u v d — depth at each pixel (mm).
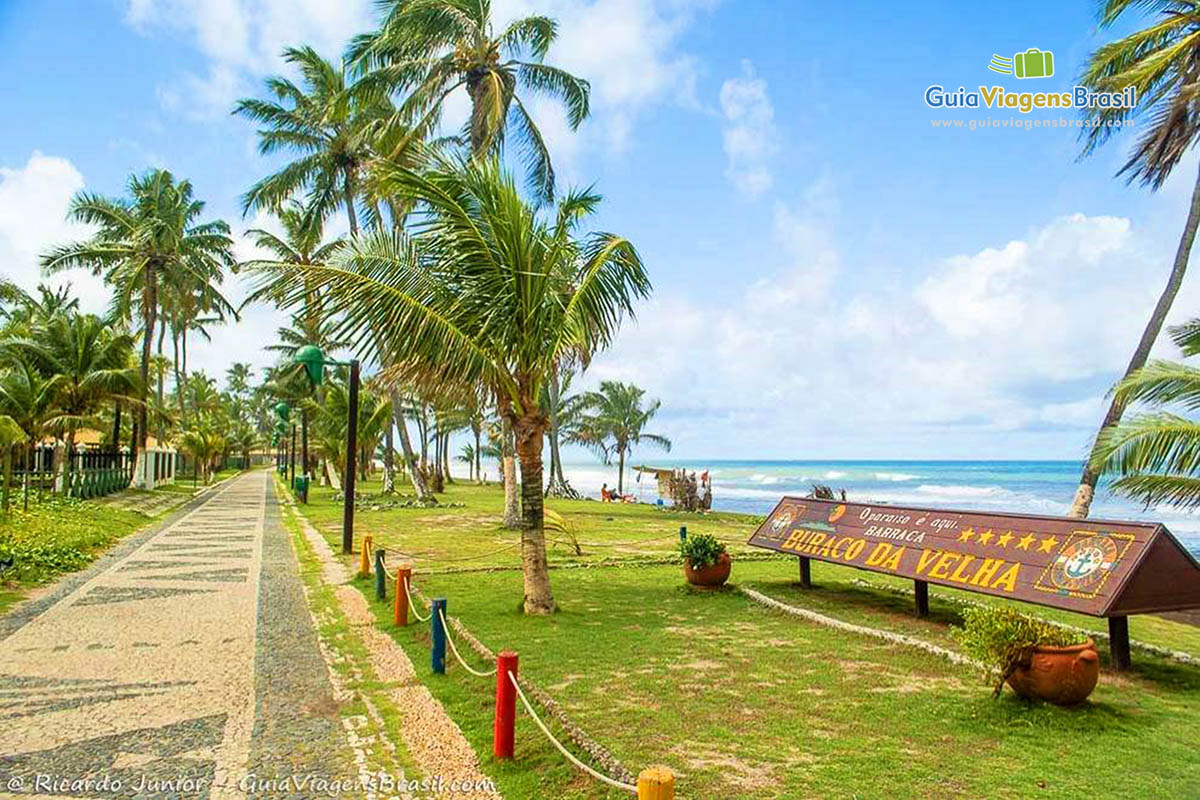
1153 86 13188
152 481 34469
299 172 26438
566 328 9297
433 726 5465
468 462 87938
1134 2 13273
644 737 5109
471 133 18922
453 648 6641
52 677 6590
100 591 10547
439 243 8805
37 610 9250
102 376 25906
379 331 8594
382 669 6930
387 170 8781
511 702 4863
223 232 35969
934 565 8523
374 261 8836
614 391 49625
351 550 15281
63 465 24672
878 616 9133
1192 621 9883
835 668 6820
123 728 5402
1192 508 8492
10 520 14750
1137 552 6547
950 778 4449
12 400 19969
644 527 22625
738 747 4934
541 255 9234
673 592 10859
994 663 5797
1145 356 14008
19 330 27938
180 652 7449
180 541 16781
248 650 7555
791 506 11945
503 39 18344
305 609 9602
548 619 8891
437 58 18562
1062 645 5734
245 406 116125
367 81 18531
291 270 8477
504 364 9070
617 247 9578
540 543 9359
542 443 9484
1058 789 4297
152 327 32531
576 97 19344
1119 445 8234
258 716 5668
